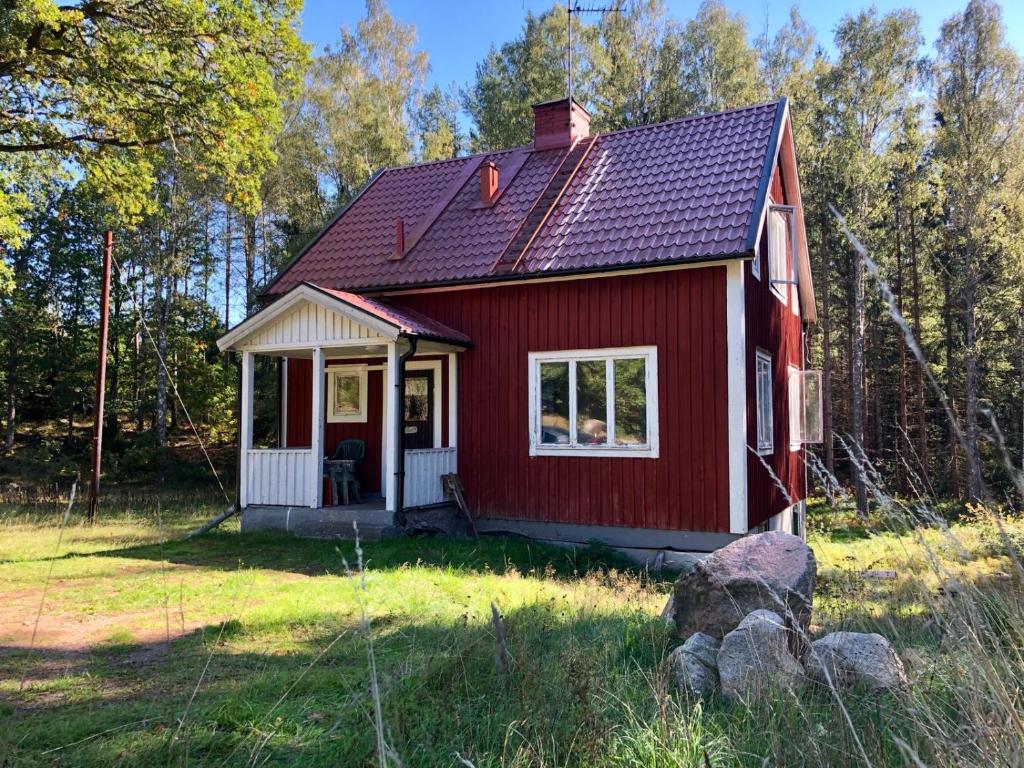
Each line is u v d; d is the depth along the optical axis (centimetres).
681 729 343
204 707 424
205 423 3244
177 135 1555
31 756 358
